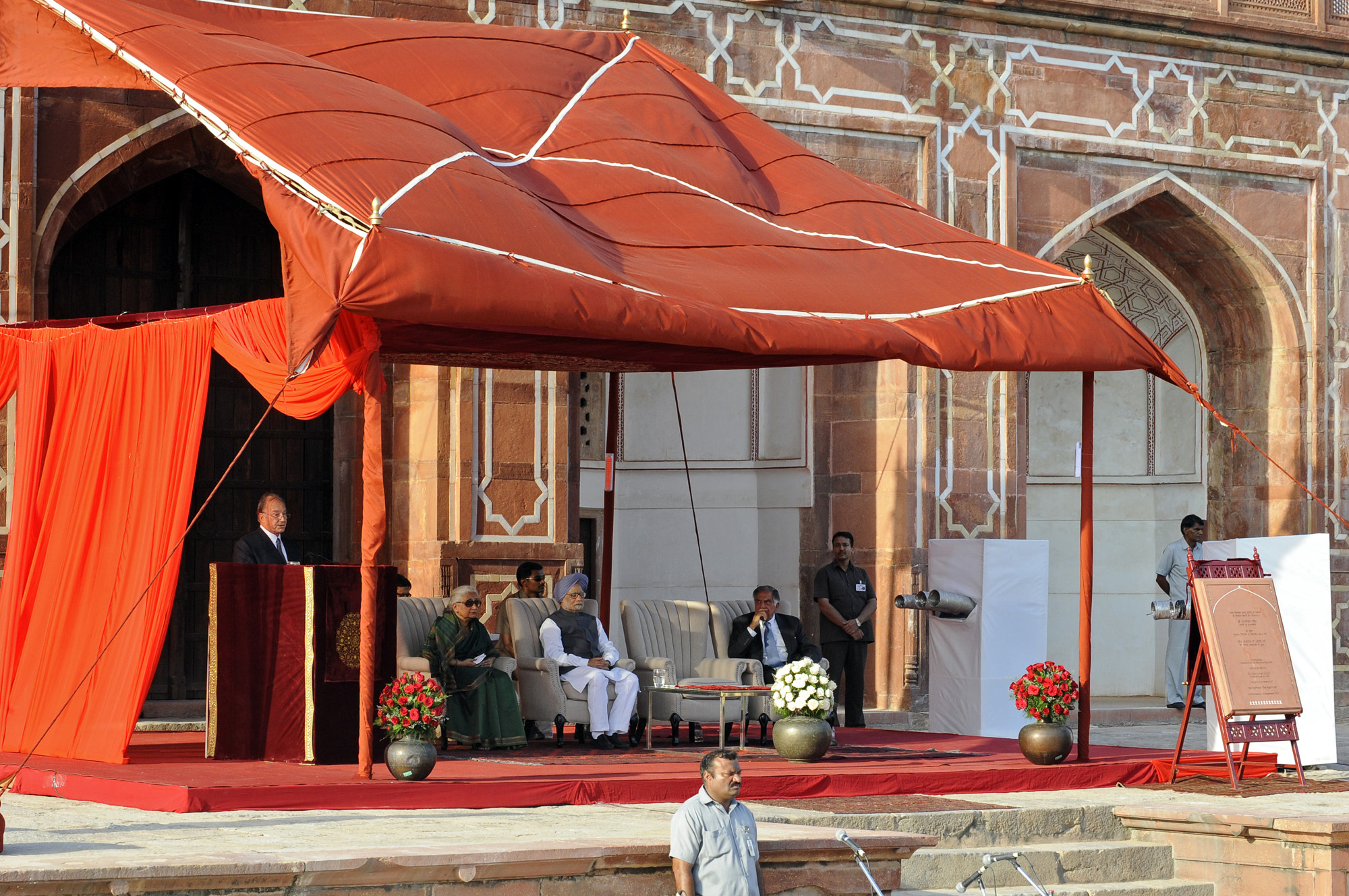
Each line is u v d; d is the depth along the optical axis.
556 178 11.02
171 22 10.61
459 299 8.70
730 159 12.09
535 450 15.50
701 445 18.62
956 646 14.00
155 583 10.34
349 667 10.53
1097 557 20.78
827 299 10.66
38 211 13.97
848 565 15.28
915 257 11.66
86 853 6.55
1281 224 18.95
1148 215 18.83
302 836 7.30
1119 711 17.72
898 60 17.11
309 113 9.68
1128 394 20.77
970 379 17.11
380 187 9.12
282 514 11.73
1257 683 10.84
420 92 11.66
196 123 14.70
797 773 9.95
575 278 9.34
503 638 12.53
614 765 10.49
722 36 16.39
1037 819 9.63
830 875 7.28
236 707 10.65
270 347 10.16
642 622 13.20
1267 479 19.08
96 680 10.55
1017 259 11.92
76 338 11.33
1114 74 18.09
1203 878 9.62
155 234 16.25
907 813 9.18
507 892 6.75
